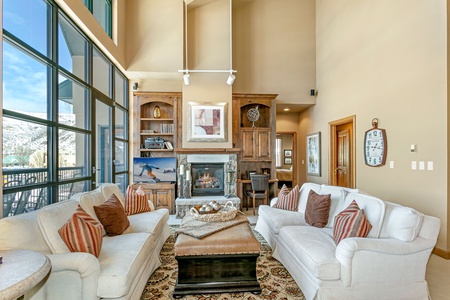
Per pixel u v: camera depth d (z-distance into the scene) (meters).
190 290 2.32
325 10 6.03
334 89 5.64
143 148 5.93
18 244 1.65
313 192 3.31
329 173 5.86
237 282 2.38
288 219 3.25
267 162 6.49
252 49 6.36
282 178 8.51
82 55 3.67
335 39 5.59
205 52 5.75
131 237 2.54
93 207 2.70
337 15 5.51
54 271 1.70
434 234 2.17
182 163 5.61
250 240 2.40
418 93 3.47
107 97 4.56
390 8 3.98
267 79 6.39
